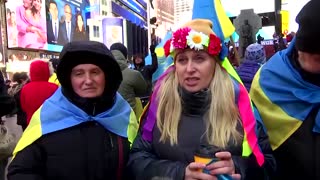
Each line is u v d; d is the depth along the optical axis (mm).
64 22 42781
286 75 1780
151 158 1854
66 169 1816
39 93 4363
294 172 1791
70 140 1832
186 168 1652
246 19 8078
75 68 1898
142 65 7297
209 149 1579
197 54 1819
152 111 1930
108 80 1960
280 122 1785
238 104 1819
